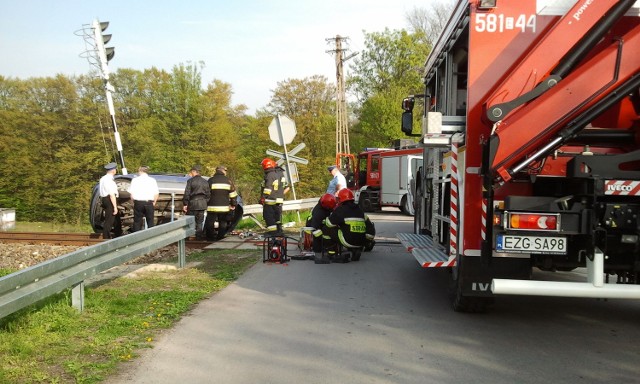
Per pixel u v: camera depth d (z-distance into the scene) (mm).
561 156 5586
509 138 5137
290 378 4492
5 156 40906
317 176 47562
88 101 42469
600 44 5359
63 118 42125
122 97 46156
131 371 4594
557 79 5195
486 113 5246
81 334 5492
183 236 9547
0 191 40812
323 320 6270
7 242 13242
